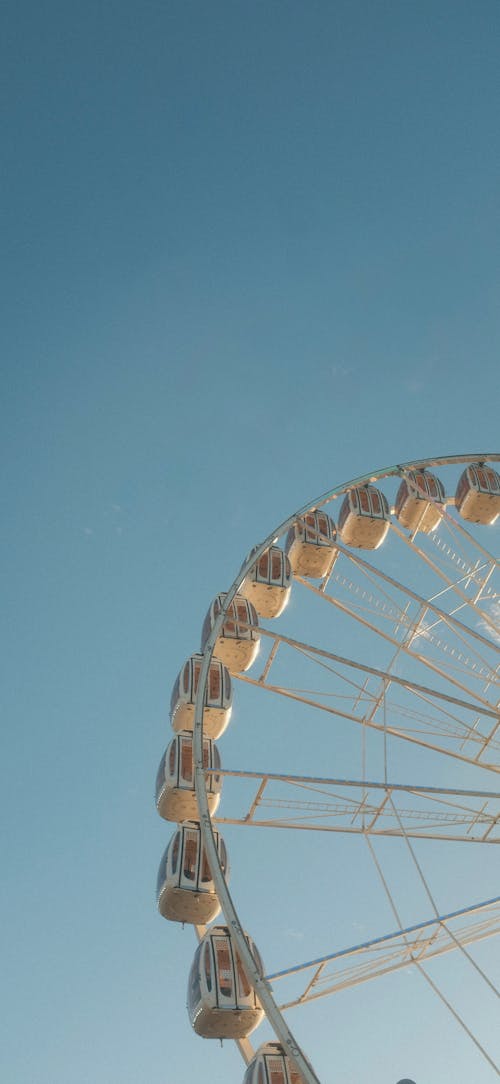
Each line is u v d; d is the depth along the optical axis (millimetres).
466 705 24047
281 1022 16609
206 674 25000
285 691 27109
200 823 21156
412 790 21859
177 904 22406
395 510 35375
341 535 34188
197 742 22984
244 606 30469
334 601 28984
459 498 35000
